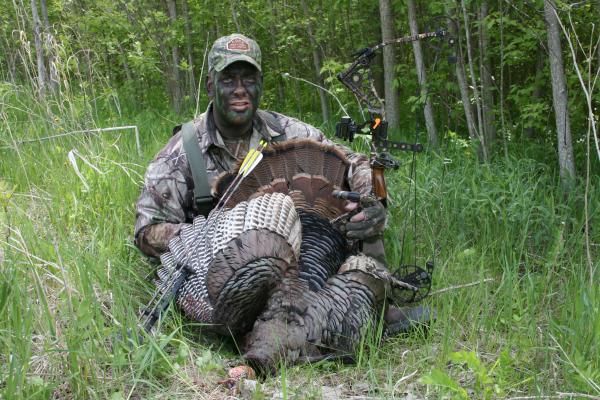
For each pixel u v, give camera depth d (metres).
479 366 2.14
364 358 2.33
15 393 2.00
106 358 2.21
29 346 2.15
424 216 3.35
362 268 2.38
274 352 2.16
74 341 2.17
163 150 2.88
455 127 5.14
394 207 3.37
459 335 2.52
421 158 4.13
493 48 4.38
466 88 4.13
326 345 2.26
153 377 2.21
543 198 3.44
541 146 4.27
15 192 3.44
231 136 2.89
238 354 2.40
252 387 2.12
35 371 2.19
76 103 4.30
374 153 2.57
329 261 2.49
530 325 2.48
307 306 2.26
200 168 2.79
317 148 2.67
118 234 3.03
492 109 4.33
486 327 2.58
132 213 3.28
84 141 3.87
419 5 5.18
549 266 2.86
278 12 5.75
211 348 2.43
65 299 2.33
